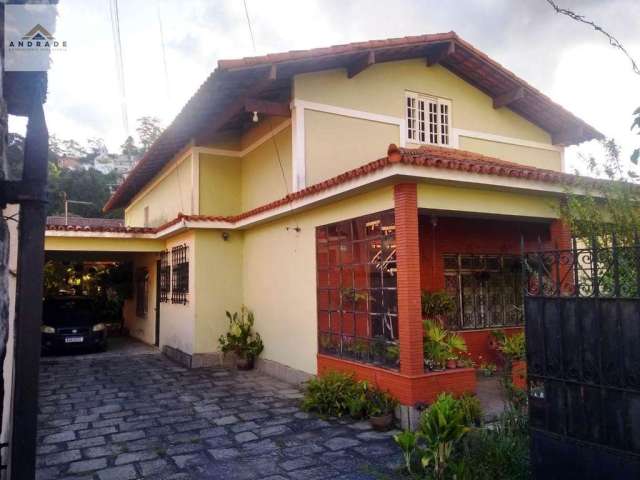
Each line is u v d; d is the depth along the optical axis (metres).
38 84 2.63
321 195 7.25
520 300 10.17
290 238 8.96
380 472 4.64
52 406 7.42
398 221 6.13
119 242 12.64
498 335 9.47
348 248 7.40
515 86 11.04
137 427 6.30
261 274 10.12
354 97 9.73
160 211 14.48
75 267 18.31
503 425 4.69
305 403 6.89
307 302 8.34
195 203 11.38
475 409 5.62
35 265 2.33
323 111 9.33
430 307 8.55
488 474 4.02
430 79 10.84
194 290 10.57
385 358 6.54
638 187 5.82
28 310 2.31
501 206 7.03
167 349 12.23
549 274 4.23
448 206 6.50
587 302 3.54
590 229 6.07
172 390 8.39
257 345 9.97
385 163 5.74
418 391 5.89
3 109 2.37
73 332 12.41
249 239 10.80
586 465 3.49
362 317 7.07
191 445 5.57
